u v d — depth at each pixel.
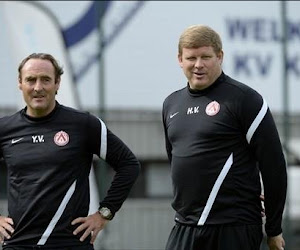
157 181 39.94
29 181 16.92
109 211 17.50
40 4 35.41
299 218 36.69
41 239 16.81
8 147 17.23
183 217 17.28
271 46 37.22
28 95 17.06
